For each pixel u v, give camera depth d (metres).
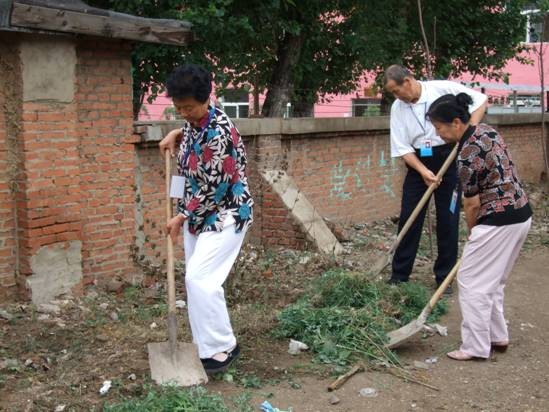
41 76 5.43
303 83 12.59
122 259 6.39
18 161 5.45
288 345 4.93
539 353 4.96
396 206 10.76
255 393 4.16
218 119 4.10
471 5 12.91
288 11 10.42
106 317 5.43
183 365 4.24
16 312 5.40
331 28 11.88
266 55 10.91
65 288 5.79
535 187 14.30
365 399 4.15
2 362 4.47
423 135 6.17
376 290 5.73
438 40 12.91
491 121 12.95
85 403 3.97
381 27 11.62
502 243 4.54
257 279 6.42
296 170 8.80
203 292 4.16
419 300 5.75
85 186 6.03
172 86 3.94
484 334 4.73
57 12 5.17
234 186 4.24
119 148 6.26
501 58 13.75
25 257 5.53
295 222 7.85
